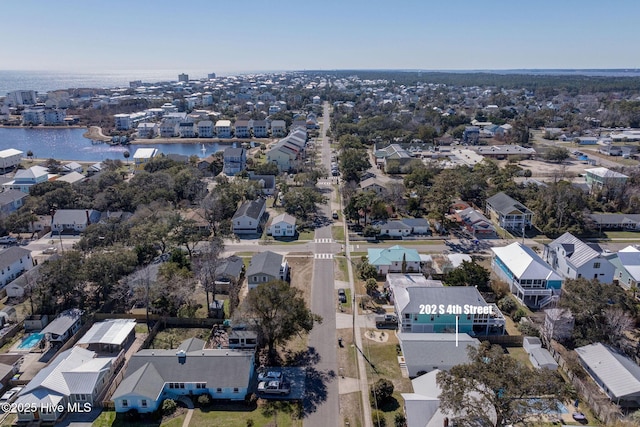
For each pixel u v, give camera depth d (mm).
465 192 106125
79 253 62719
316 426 39469
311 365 47938
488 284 62562
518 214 89062
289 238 85000
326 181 127938
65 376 42688
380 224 87062
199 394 43062
